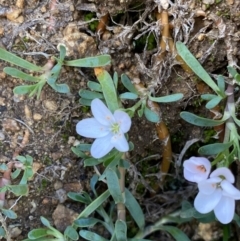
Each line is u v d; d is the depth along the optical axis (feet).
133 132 0.25
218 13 0.23
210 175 0.21
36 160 0.25
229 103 0.24
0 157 0.25
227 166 0.23
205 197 0.22
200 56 0.24
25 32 0.24
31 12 0.24
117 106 0.23
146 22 0.25
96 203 0.25
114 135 0.22
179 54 0.23
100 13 0.24
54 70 0.23
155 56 0.24
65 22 0.24
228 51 0.24
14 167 0.25
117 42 0.25
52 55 0.24
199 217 0.25
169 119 0.25
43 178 0.25
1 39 0.24
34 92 0.23
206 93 0.25
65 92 0.23
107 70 0.25
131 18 0.25
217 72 0.25
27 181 0.25
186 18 0.24
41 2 0.24
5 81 0.24
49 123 0.25
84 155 0.24
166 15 0.24
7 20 0.24
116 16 0.25
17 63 0.23
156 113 0.24
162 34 0.24
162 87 0.25
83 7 0.24
